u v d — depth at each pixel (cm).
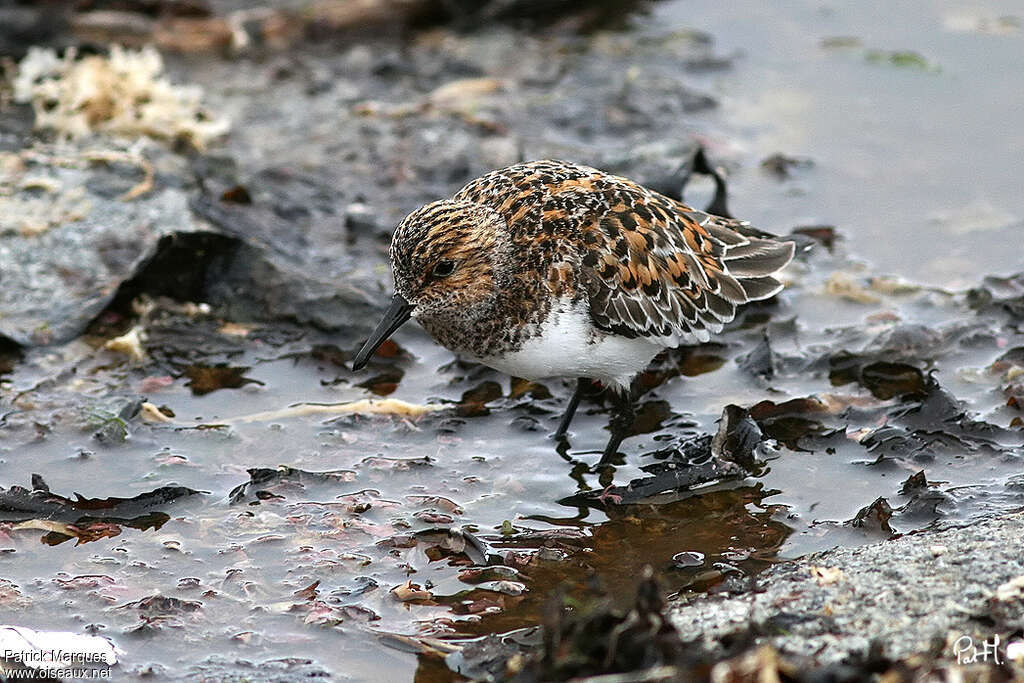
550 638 873
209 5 1991
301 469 1211
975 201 1622
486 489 1193
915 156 1711
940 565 977
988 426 1227
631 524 1139
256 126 1762
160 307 1450
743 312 1449
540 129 1767
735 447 1219
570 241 1167
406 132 1747
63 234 1512
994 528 1029
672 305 1209
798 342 1394
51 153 1645
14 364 1360
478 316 1182
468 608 1038
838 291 1472
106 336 1413
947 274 1496
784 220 1595
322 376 1366
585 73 1897
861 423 1259
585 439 1270
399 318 1195
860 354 1358
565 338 1174
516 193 1203
